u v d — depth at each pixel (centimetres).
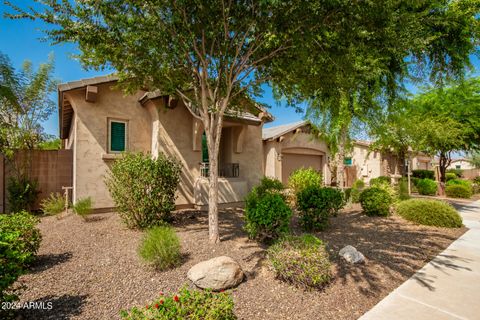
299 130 1753
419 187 1877
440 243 638
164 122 923
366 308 349
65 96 848
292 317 321
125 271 425
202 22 502
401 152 1636
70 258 477
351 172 2334
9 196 905
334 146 1312
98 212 857
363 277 436
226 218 812
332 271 449
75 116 841
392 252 563
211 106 599
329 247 568
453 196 1722
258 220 549
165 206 677
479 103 1344
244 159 1182
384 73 921
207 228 673
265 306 341
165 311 255
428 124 1345
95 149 864
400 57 853
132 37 516
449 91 1424
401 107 1018
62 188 912
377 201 905
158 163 686
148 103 946
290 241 468
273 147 1644
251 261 469
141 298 350
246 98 768
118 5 470
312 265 395
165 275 412
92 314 315
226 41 524
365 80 802
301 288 385
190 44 556
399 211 896
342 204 746
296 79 597
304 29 458
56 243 553
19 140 995
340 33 473
